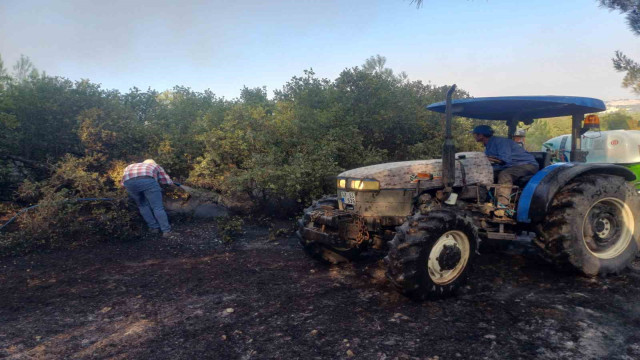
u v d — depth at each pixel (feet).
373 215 13.53
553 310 10.68
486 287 12.56
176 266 15.75
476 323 10.12
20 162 25.26
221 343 9.48
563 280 12.96
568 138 28.27
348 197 14.03
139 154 25.03
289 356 8.81
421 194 13.62
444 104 14.70
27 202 24.08
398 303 11.54
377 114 25.91
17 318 11.21
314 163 22.00
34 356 9.11
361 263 15.47
